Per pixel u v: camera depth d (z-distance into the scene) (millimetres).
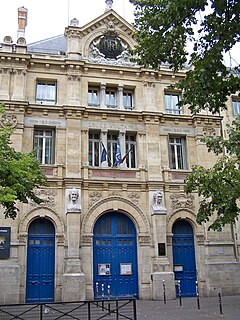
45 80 27125
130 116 27453
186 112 28922
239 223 27047
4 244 22766
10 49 26469
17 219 23516
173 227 26547
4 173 16578
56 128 26031
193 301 22344
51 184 24859
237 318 15781
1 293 21984
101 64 27859
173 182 26719
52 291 23484
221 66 12609
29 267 23594
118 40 29297
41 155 25766
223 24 12094
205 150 27859
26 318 15977
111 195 25609
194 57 13508
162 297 23812
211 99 13414
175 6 12297
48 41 30391
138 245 25297
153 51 14000
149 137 27203
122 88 28172
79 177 25062
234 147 19594
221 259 25891
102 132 26828
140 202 26000
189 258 26141
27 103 25438
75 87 27016
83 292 22844
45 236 24344
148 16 13758
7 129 17797
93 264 24469
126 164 26938
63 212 24562
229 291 25297
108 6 30578
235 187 19828
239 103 30359
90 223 24734
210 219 26469
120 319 15773
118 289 24500
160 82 28891
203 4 11992
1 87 25594
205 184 20359
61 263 23672
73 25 28422
